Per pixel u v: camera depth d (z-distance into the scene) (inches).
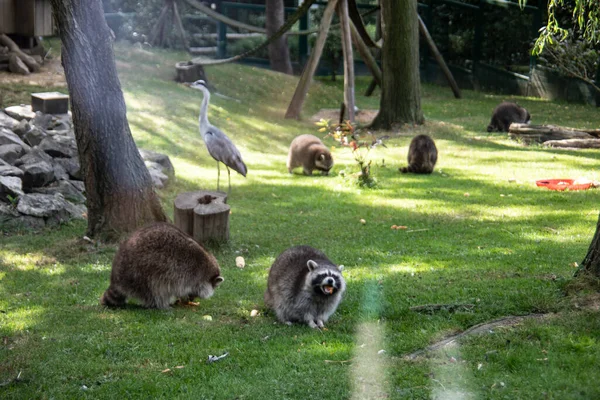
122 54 1071.0
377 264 402.6
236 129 854.5
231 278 379.2
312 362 263.1
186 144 754.2
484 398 230.7
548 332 278.1
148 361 268.4
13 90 761.6
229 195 599.2
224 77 1080.2
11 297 341.4
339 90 1160.2
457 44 1363.2
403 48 920.3
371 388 240.2
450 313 310.2
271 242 460.4
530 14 1231.5
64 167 550.6
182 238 325.7
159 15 1219.2
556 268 375.9
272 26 1205.7
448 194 605.3
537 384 239.0
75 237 442.6
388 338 286.4
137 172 435.5
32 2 841.5
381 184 648.4
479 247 437.7
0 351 275.9
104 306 329.1
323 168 687.1
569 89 1186.0
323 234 483.2
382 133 914.1
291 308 306.2
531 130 852.0
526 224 496.7
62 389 245.0
